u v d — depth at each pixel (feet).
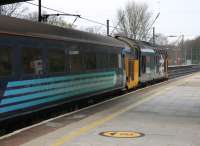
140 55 94.53
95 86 62.44
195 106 55.88
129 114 47.37
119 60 76.43
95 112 48.96
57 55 48.44
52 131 36.35
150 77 105.50
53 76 47.19
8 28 38.32
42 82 44.47
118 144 31.07
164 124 40.37
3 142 31.91
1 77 36.88
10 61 38.37
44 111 51.29
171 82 116.06
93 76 61.36
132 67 87.25
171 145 30.86
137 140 32.53
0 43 36.83
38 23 45.70
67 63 51.31
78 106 61.11
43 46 44.93
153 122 41.60
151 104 58.08
